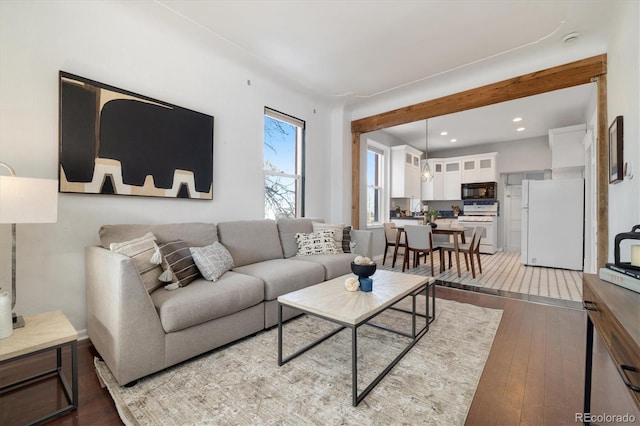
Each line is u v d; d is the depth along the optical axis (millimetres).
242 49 3047
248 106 3508
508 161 7090
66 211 2160
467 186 7398
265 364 1839
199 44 2939
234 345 2102
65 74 2125
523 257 5328
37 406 1441
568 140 5199
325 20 2596
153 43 2648
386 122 4527
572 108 4898
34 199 1448
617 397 1527
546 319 2627
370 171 6113
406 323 2510
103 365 1796
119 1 2336
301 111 4266
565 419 1371
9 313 1371
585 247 4754
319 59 3258
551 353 2000
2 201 1352
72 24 2180
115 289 1598
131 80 2502
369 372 1747
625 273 1247
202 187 2992
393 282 2207
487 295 3389
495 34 2805
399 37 2850
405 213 6871
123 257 1626
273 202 3916
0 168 1903
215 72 3152
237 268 2664
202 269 2189
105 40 2350
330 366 1817
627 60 2277
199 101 3006
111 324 1632
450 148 7875
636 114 2062
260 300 2258
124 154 2428
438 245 4738
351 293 1927
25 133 1989
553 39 2879
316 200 4535
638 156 2018
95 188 2270
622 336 796
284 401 1482
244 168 3459
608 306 971
